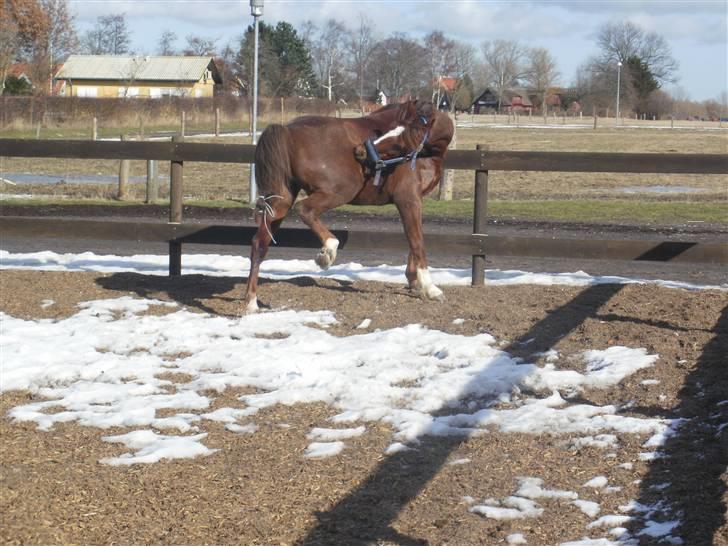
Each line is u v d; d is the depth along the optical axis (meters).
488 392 6.80
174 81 72.31
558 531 4.77
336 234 9.73
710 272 11.62
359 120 8.62
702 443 5.73
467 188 23.28
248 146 9.95
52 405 6.53
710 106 114.69
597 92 108.69
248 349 7.74
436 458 5.69
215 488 5.27
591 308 8.88
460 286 9.89
